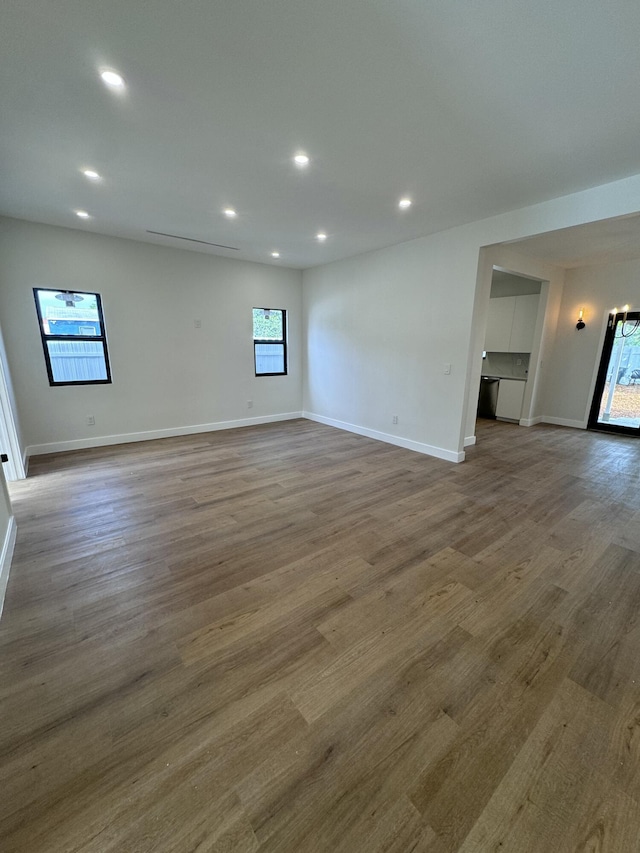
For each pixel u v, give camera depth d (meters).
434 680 1.50
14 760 1.20
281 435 5.52
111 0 1.36
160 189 3.03
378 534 2.66
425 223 3.82
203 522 2.83
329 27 1.48
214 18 1.44
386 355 4.98
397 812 1.07
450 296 4.11
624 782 1.15
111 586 2.08
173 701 1.41
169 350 5.16
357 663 1.58
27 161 2.57
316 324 6.15
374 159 2.52
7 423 3.52
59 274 4.21
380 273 4.91
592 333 5.89
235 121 2.11
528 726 1.32
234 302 5.64
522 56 1.62
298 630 1.77
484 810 1.08
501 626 1.80
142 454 4.50
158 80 1.78
